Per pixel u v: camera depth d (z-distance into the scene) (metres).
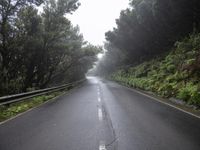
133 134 6.89
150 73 27.97
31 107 12.97
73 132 7.14
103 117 9.48
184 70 18.66
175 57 23.69
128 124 8.21
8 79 24.69
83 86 35.81
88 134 6.91
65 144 5.97
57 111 11.16
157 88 19.94
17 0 22.09
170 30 28.88
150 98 16.89
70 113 10.50
